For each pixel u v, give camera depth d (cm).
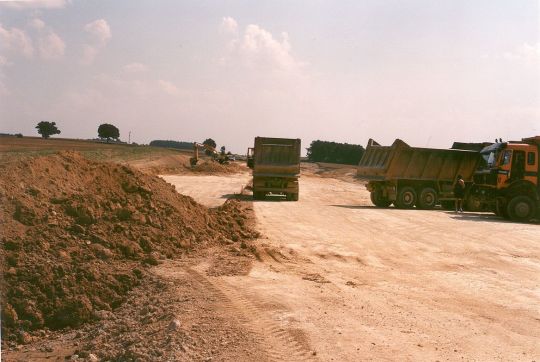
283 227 1881
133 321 872
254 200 2975
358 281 1138
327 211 2483
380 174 2784
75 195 1238
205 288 990
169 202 1435
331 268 1255
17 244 1027
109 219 1221
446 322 873
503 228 2020
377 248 1546
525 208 2330
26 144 8231
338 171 8381
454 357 718
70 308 936
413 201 2798
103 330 864
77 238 1114
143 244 1207
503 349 758
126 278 1041
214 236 1438
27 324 896
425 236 1784
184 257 1224
